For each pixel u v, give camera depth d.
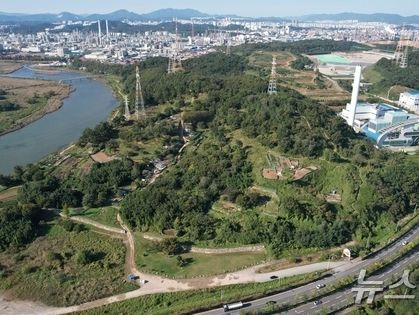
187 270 131.75
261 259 136.75
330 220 148.25
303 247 141.12
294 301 115.00
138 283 126.81
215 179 173.88
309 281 123.94
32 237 152.75
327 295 118.38
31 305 120.62
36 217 161.38
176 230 150.12
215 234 147.25
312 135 189.50
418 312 108.56
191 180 176.75
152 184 178.88
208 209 160.75
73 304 119.94
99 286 126.38
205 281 126.31
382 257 135.38
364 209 153.00
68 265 137.75
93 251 145.25
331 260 134.88
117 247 147.38
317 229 144.00
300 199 156.25
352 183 162.00
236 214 154.75
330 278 125.88
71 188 181.38
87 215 164.75
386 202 158.25
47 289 126.69
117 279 129.62
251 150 190.75
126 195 175.62
